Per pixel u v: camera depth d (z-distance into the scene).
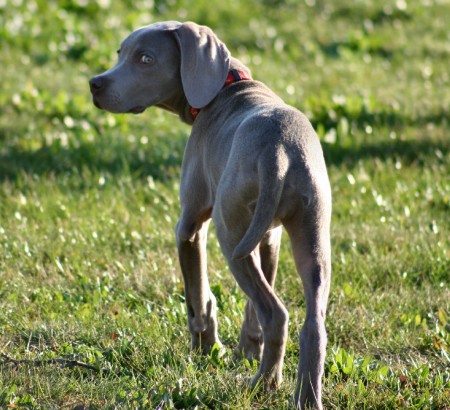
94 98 7.71
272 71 18.69
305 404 6.12
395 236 10.61
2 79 17.19
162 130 15.05
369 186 12.40
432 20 23.81
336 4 24.67
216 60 7.36
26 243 10.30
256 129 6.39
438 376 7.14
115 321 8.26
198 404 6.72
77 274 9.72
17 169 13.16
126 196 12.19
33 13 21.42
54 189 12.31
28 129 14.75
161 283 9.40
